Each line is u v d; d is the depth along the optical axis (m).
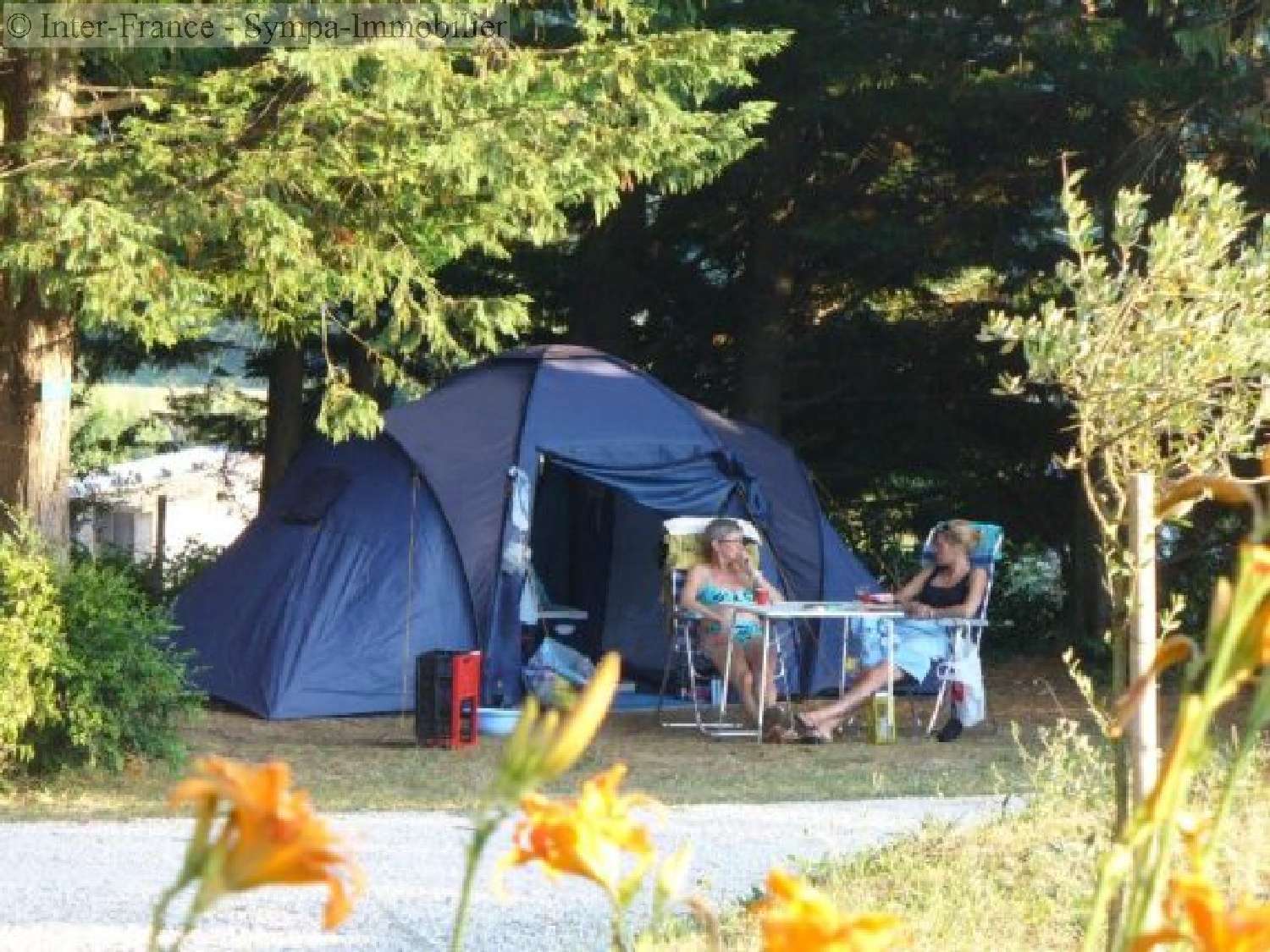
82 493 24.66
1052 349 4.20
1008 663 18.91
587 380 15.12
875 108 16.77
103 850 8.27
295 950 6.19
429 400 14.97
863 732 13.73
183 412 23.50
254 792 1.35
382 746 12.74
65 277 10.22
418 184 11.28
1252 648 1.64
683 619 13.95
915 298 20.39
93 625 10.35
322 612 14.10
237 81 10.53
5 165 10.85
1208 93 15.16
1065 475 19.70
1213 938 1.40
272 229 10.47
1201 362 4.13
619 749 12.80
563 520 16.80
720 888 7.07
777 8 15.73
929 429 20.86
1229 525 18.69
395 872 7.60
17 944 6.26
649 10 11.41
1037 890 6.32
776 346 19.34
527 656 14.84
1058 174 17.56
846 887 6.59
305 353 20.88
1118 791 4.18
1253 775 6.86
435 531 14.23
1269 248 4.18
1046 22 15.87
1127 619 4.18
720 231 20.17
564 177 11.03
